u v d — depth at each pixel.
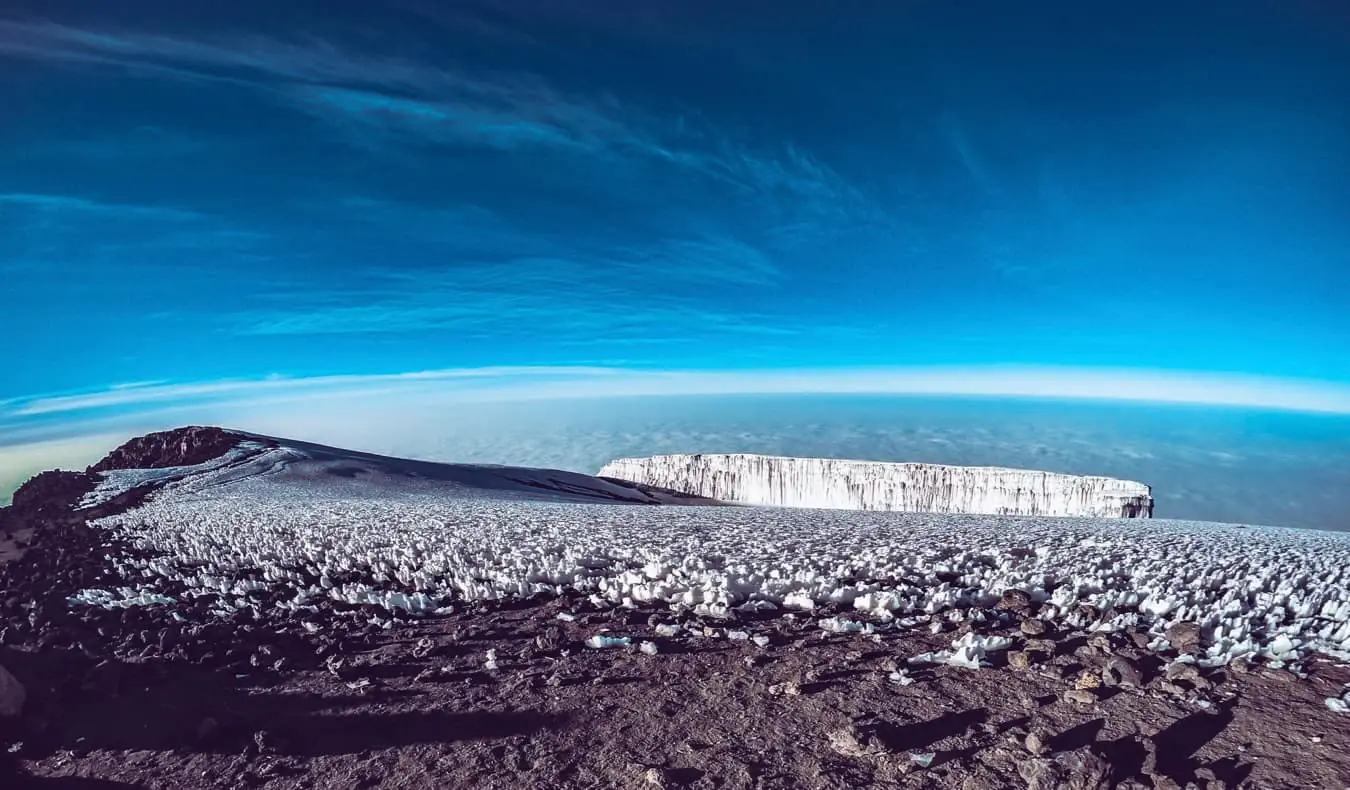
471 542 16.53
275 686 6.99
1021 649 7.22
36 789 5.25
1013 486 111.81
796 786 4.76
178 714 6.33
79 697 6.63
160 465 61.47
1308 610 8.73
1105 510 106.31
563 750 5.46
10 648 7.39
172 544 17.17
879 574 11.78
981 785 4.63
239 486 48.97
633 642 8.07
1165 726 5.34
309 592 11.20
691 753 5.29
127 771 5.44
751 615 9.26
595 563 13.29
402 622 9.34
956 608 9.16
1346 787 4.40
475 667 7.40
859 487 123.00
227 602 10.92
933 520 30.88
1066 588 10.05
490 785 4.98
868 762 5.02
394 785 5.06
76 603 10.95
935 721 5.59
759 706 6.07
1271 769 4.68
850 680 6.53
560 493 93.94
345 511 28.16
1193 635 7.24
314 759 5.50
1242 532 24.62
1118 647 7.09
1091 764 4.68
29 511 32.50
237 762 5.49
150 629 9.14
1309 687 6.03
